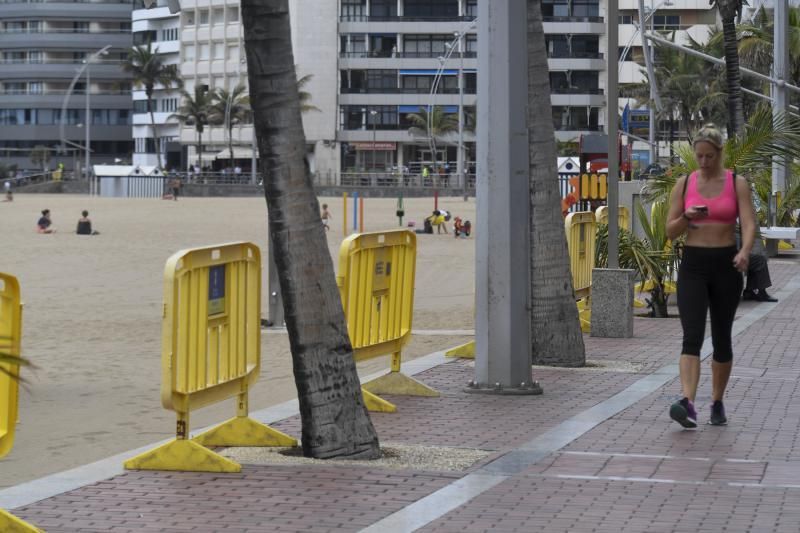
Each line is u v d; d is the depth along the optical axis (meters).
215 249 10.38
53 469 11.31
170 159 177.25
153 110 180.50
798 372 15.75
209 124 159.50
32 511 8.87
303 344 10.56
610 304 19.81
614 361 17.02
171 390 9.86
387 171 146.38
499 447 11.22
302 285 10.50
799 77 54.47
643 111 129.38
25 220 76.31
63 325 25.73
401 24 148.75
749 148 25.41
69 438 12.86
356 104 150.75
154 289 35.81
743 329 20.64
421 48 150.25
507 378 14.22
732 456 10.69
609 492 9.36
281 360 18.88
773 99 37.88
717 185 11.96
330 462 10.50
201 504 9.08
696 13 140.50
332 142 149.75
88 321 26.64
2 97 191.62
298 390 10.72
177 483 9.74
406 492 9.45
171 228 68.12
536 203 16.50
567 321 16.52
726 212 11.89
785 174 38.22
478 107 14.09
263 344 20.83
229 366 10.88
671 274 23.14
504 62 13.87
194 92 162.62
